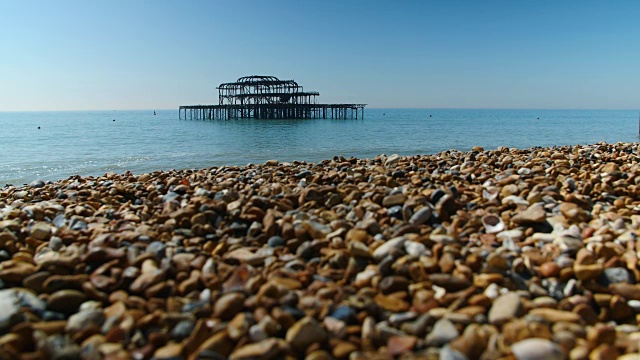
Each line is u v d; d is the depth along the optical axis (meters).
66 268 3.80
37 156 19.39
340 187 7.04
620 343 2.72
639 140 27.55
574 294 3.44
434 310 3.07
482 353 2.62
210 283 3.54
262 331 2.82
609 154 11.65
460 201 5.96
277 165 11.55
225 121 63.94
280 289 3.26
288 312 2.99
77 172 14.63
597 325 3.01
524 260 3.88
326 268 3.93
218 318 3.04
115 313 3.08
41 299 3.31
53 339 2.75
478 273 3.76
